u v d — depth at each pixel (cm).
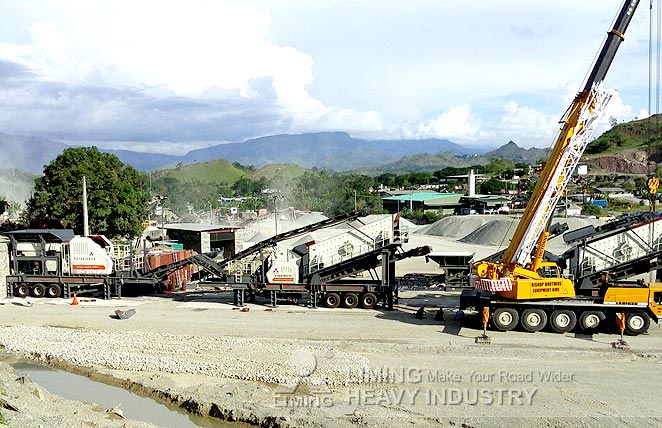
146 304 3525
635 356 2334
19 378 2080
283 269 3394
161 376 2208
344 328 2875
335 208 12756
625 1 2555
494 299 2748
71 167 5603
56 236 3684
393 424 1689
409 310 3288
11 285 3703
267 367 2223
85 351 2470
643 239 2806
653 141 16925
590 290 2841
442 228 8394
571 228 6525
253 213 11519
